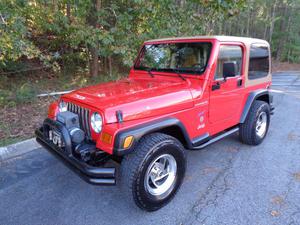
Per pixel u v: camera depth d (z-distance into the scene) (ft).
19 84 22.33
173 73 10.72
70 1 20.89
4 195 9.20
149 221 7.96
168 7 21.15
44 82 24.08
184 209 8.53
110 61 28.43
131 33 21.43
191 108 9.34
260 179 10.36
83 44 26.32
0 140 13.14
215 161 11.98
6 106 17.79
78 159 7.77
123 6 22.29
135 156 7.55
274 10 76.64
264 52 13.60
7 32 15.37
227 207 8.59
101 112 7.52
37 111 17.58
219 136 11.26
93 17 22.63
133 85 10.14
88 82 25.58
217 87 10.27
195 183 10.11
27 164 11.48
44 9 20.71
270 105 14.61
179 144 8.64
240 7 22.33
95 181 7.30
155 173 8.31
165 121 8.23
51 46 26.17
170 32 21.29
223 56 10.34
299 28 80.23
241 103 12.25
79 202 8.90
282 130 16.34
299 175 10.67
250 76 12.48
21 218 8.03
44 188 9.70
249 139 13.23
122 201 8.99
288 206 8.62
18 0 15.85
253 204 8.74
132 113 7.71
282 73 55.52
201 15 23.49
